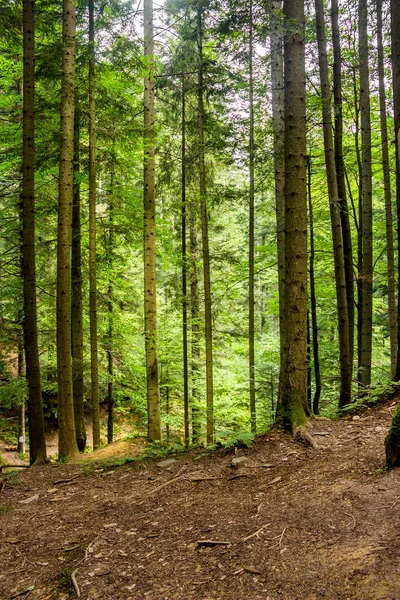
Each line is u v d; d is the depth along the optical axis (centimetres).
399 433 358
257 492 402
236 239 1852
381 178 1188
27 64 716
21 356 1241
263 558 268
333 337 1300
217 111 966
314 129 846
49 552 351
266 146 862
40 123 813
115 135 892
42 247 1088
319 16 705
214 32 811
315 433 527
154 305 977
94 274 928
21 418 1571
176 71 980
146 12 952
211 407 966
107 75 923
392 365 927
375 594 207
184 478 497
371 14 835
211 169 1090
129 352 1480
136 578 278
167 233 1198
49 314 1291
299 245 560
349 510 308
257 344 1445
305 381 580
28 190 739
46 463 774
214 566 272
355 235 1205
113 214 1081
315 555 258
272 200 1243
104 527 388
